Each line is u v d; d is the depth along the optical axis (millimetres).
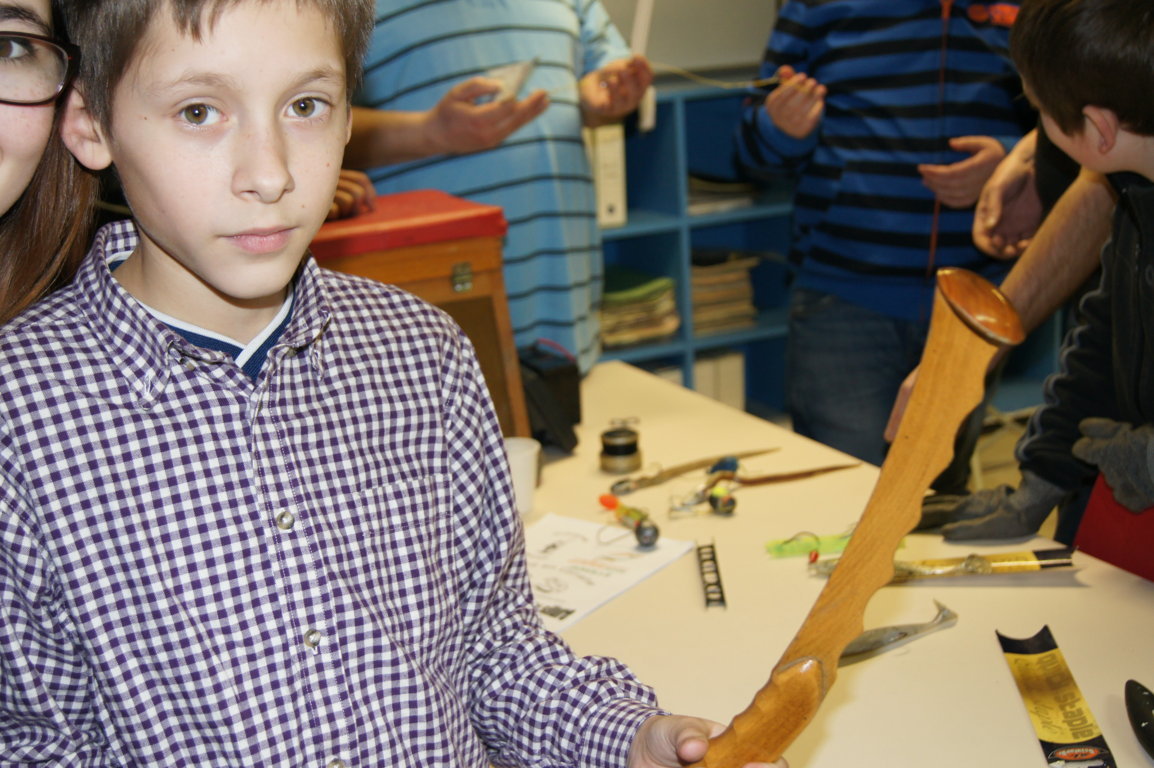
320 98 624
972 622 1096
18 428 622
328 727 674
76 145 652
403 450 755
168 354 654
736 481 1485
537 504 1469
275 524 675
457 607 783
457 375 812
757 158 2230
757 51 3275
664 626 1123
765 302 3498
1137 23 1004
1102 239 1423
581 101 2068
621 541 1330
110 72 592
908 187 1992
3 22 593
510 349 1589
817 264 2162
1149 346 1171
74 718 642
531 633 827
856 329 2107
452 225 1517
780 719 643
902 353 2088
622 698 770
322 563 686
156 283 675
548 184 1958
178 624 643
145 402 651
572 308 2008
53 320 657
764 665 1036
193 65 571
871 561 639
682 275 3033
